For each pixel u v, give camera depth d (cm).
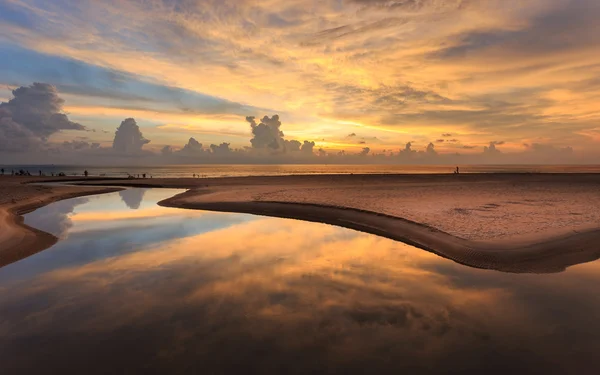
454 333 609
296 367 511
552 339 584
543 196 2502
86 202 2614
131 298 773
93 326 641
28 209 2203
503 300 750
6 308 723
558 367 505
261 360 529
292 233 1481
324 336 600
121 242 1317
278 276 922
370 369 504
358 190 3184
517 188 3266
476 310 702
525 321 651
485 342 578
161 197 2983
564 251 1062
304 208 2069
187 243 1304
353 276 916
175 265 1024
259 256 1120
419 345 570
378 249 1195
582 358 527
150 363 522
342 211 1897
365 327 633
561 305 723
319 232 1498
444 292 799
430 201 2236
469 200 2281
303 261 1062
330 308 716
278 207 2153
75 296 787
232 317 677
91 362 527
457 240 1184
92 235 1440
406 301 748
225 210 2153
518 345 566
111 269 984
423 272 943
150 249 1213
